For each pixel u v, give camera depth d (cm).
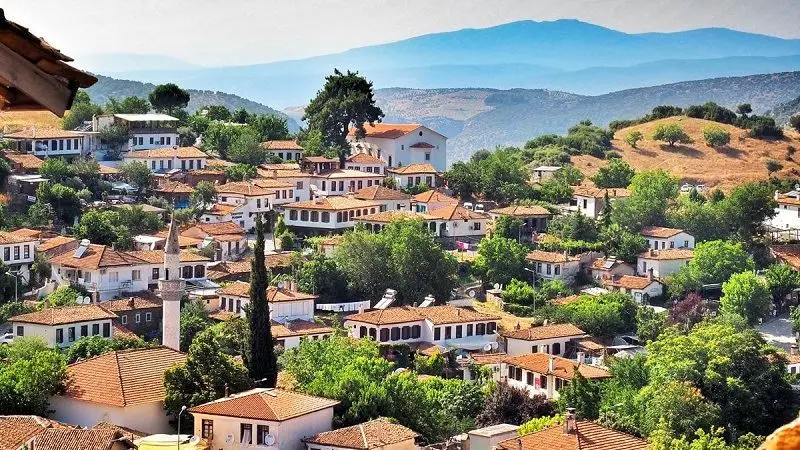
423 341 18575
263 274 12962
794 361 17625
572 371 15462
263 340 12875
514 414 13925
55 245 19938
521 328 19525
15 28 1769
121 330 17050
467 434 11350
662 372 14700
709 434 12219
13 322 16100
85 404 10925
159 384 11319
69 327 16100
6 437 8931
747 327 19825
